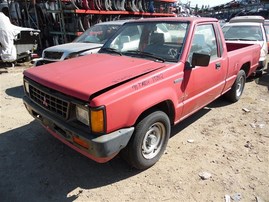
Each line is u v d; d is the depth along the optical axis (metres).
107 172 3.16
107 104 2.45
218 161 3.41
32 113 3.32
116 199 2.73
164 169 3.23
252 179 3.06
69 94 2.60
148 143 3.13
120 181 3.01
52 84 2.80
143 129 2.89
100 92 2.53
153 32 3.80
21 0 12.12
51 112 2.90
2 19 8.34
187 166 3.29
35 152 3.56
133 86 2.70
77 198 2.74
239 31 8.37
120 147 2.65
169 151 3.63
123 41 4.06
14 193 2.79
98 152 2.49
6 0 12.81
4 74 8.11
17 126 4.32
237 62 4.94
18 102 5.50
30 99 3.34
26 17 12.57
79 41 7.17
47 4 11.27
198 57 3.24
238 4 27.08
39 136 3.99
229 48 6.35
